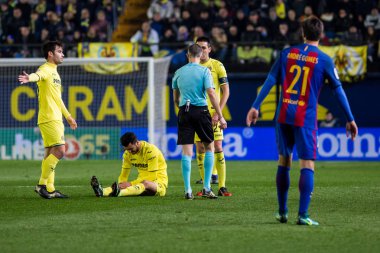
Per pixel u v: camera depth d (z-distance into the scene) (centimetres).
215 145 3450
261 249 2033
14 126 7231
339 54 6862
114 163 6281
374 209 2909
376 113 6931
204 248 2047
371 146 6669
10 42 7550
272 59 7081
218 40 7100
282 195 2483
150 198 3306
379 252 1994
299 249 2034
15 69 7319
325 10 7262
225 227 2414
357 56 6844
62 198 3328
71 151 7012
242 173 5047
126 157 3469
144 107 7138
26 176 4822
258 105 2477
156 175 3453
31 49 7456
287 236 2231
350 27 7056
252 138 6825
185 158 3238
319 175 4869
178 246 2075
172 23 7431
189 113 3186
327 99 6950
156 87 6838
